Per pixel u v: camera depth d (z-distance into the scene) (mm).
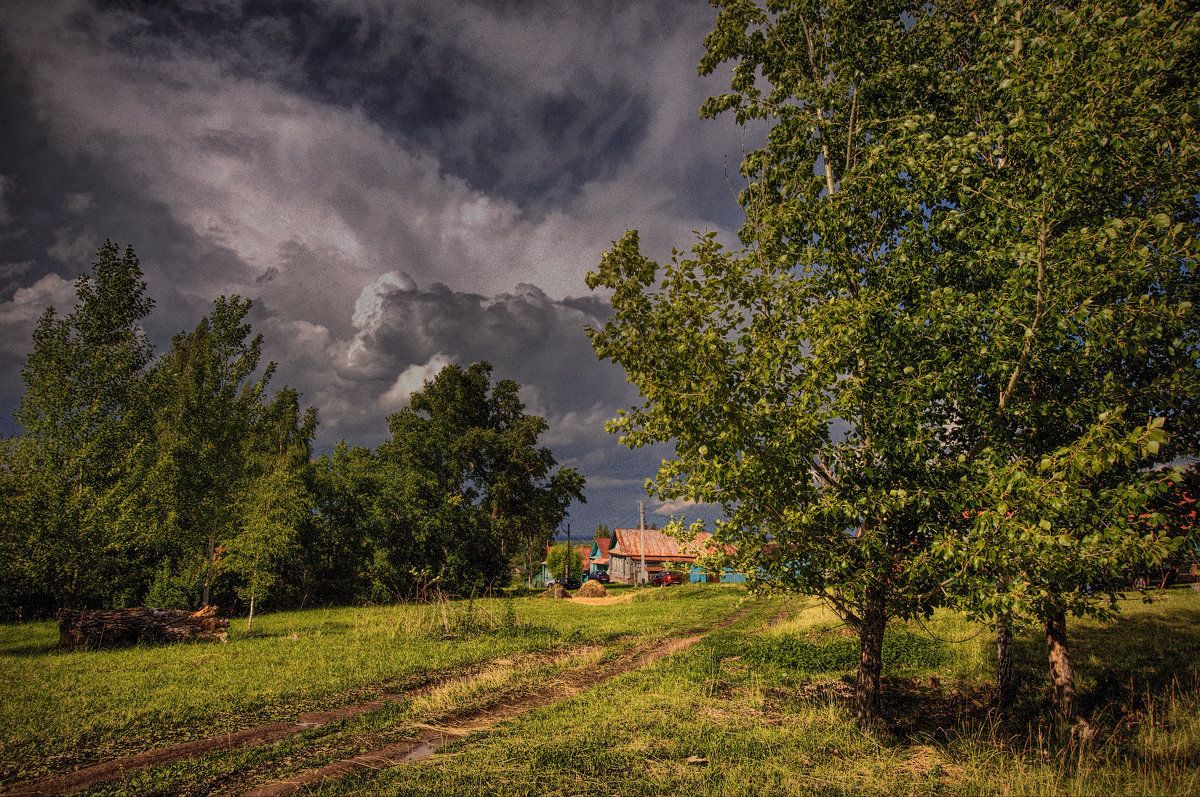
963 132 6965
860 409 6254
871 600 6691
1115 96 5055
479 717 8008
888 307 6125
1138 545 4547
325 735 7152
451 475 40312
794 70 7996
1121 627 11766
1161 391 5598
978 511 5617
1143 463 5797
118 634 14945
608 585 57625
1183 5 4801
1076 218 5684
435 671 11156
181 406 23047
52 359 17078
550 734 6859
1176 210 5371
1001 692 7949
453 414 43469
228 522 24719
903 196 6324
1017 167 6098
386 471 36250
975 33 7281
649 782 5188
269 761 6195
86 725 7457
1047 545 4719
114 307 18062
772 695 8727
